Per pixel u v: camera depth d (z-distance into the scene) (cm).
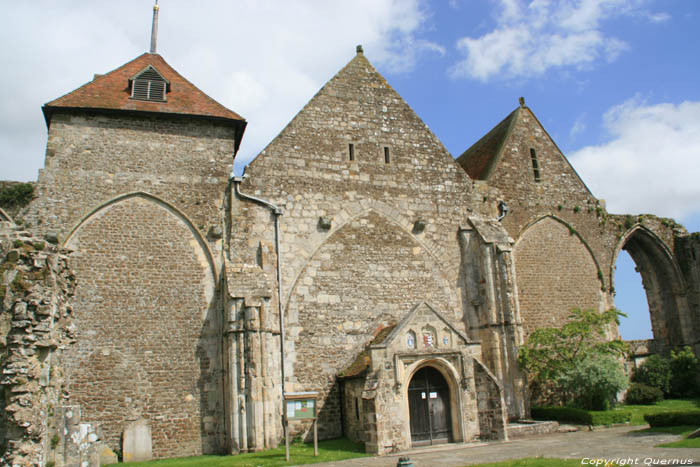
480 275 2422
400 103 2605
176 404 1933
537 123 2938
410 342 1891
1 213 1934
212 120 2258
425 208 2489
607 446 1588
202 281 2077
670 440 1611
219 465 1555
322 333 2158
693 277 3000
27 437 1194
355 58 2616
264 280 1994
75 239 1986
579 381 2169
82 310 1920
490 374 1934
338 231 2300
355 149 2436
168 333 1989
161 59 2538
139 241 2052
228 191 2198
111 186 2078
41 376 1270
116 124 2156
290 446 1908
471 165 3130
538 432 2011
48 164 2036
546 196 2792
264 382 1856
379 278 2312
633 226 2969
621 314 2392
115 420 1858
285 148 2306
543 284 2656
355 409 1973
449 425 1927
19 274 1306
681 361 2856
